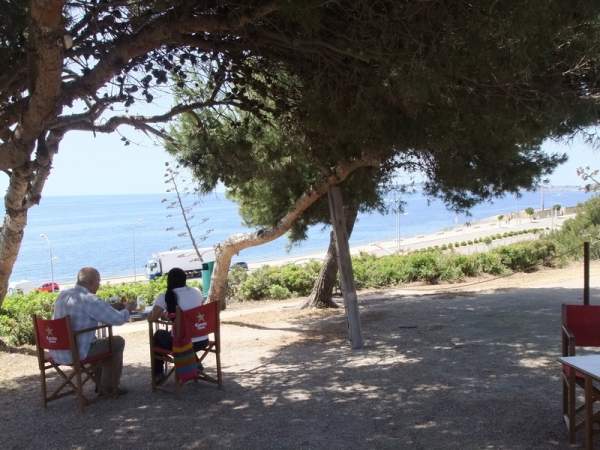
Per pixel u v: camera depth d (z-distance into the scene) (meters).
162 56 6.20
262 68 6.73
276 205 11.79
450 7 4.42
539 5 4.13
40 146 5.45
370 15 4.62
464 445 4.46
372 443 4.59
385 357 7.62
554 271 19.03
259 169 8.80
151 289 17.17
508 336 8.64
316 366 7.34
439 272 18.67
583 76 5.79
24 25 4.86
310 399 5.84
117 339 6.00
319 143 7.89
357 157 8.16
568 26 4.67
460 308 11.80
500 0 4.17
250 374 7.06
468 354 7.52
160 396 6.10
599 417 4.20
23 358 8.73
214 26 5.23
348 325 8.50
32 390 6.68
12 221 7.46
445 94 5.44
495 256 19.50
